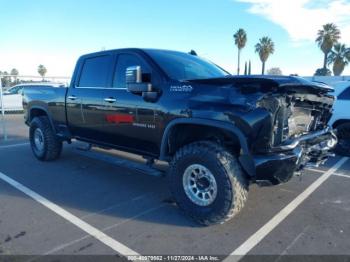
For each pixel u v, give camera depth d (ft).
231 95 10.30
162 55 13.71
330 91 12.11
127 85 12.46
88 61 16.57
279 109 10.03
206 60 16.20
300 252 9.74
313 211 12.81
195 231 11.05
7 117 53.88
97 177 17.37
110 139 15.46
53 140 20.01
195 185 11.51
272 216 12.28
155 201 13.87
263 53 168.45
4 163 20.38
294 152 10.44
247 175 10.94
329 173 18.33
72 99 17.17
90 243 10.23
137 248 9.96
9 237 10.59
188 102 11.23
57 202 13.71
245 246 10.07
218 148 10.88
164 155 12.50
